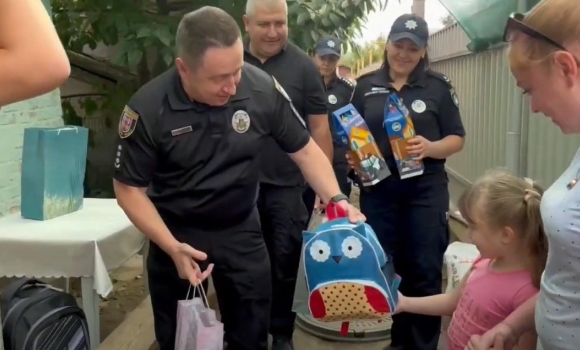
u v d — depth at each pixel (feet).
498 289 5.85
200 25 6.25
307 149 7.45
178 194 7.14
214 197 7.10
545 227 4.40
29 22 3.38
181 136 6.81
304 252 6.00
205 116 6.81
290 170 9.25
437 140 9.41
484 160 16.14
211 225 7.34
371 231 6.20
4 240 8.76
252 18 8.94
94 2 16.47
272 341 10.30
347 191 14.88
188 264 6.68
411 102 9.30
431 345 9.62
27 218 9.75
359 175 9.33
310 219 10.08
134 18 16.08
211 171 6.99
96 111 18.51
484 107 15.99
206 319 6.50
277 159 9.17
